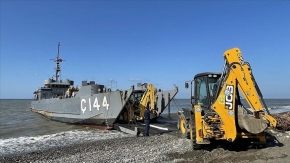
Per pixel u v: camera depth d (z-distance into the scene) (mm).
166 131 15586
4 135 17766
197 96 10883
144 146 11422
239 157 8008
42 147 13438
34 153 11609
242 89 8211
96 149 11695
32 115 35750
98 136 16203
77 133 17812
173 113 39031
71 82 37094
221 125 8531
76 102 22156
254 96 8125
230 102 8367
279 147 8906
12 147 13539
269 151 8422
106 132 17703
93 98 19672
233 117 8305
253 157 7867
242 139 9344
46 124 24391
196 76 10984
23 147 13523
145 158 9086
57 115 26375
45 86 36250
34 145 14000
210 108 9523
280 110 44344
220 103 8539
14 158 10734
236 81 8391
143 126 17734
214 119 8734
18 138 16281
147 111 14906
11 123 25609
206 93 10133
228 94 8414
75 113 22250
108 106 17969
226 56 8547
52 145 13883
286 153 8008
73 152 11406
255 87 8188
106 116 18156
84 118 20656
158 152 9875
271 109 48719
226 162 7656
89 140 14938
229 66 8430
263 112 8133
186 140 11805
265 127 7992
